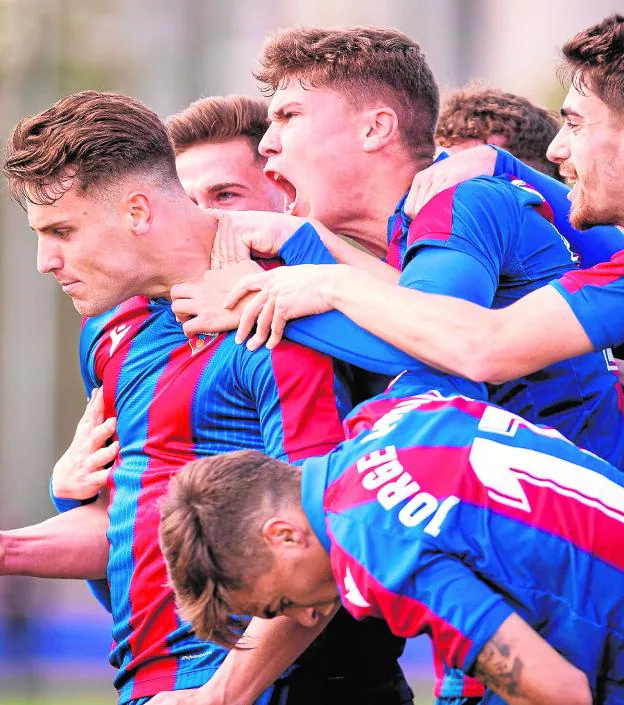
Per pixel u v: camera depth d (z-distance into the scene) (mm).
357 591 8391
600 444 11133
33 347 57344
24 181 10680
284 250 11211
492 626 8055
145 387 11344
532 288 11156
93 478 11930
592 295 9953
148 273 11023
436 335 10062
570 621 8492
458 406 9227
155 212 10906
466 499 8578
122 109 10836
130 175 10773
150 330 11516
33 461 57250
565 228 11805
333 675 11242
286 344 10656
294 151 11742
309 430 10516
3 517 56125
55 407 58156
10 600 43156
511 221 11055
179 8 59406
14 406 56969
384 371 10477
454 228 10750
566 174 11516
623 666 8672
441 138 16047
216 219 11383
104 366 11797
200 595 8812
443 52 65125
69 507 12383
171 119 14047
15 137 10789
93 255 10812
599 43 9961
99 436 11852
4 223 56719
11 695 36344
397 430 9008
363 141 11680
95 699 34656
